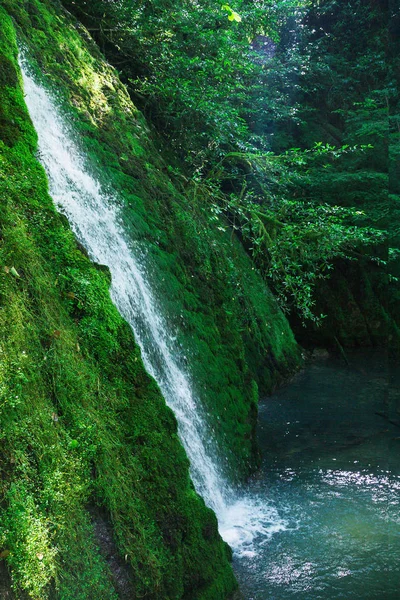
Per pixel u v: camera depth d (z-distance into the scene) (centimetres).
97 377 336
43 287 324
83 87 614
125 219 542
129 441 337
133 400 357
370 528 461
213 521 371
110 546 284
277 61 1294
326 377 1009
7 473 245
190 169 898
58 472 267
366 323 1280
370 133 1269
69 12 763
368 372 1051
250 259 990
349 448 650
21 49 513
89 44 704
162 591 304
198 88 895
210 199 848
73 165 506
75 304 351
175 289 565
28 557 232
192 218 677
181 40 926
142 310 486
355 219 1259
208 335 591
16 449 253
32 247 330
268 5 1188
